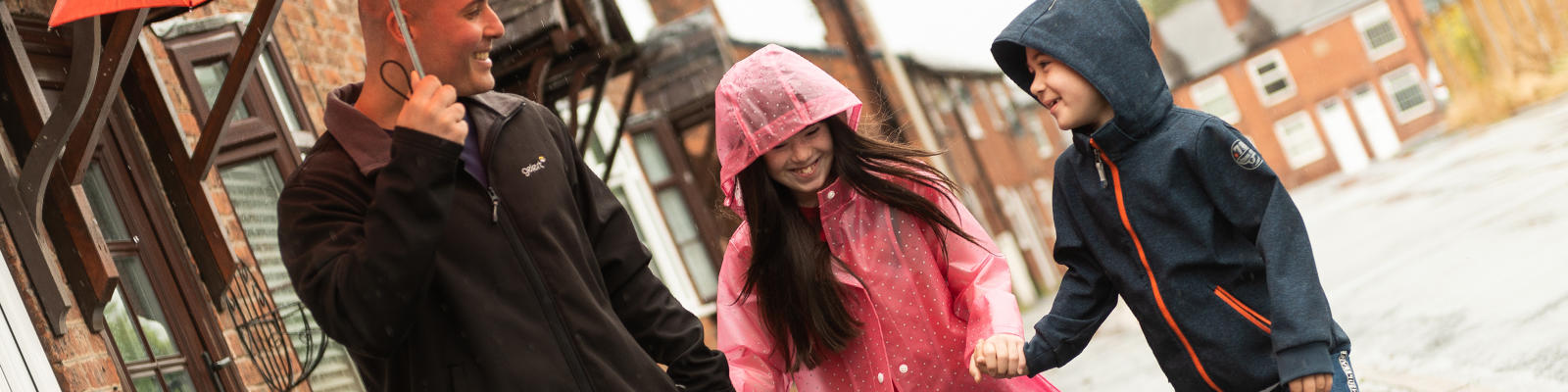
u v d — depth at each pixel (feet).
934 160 84.79
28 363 13.61
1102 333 42.75
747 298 10.97
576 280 8.11
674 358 8.86
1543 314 23.77
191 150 20.29
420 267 7.36
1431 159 96.43
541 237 8.06
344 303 7.46
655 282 8.96
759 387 10.85
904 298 10.75
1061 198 10.11
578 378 7.95
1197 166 9.18
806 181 10.62
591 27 38.09
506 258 7.97
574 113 39.37
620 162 58.49
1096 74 9.18
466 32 7.88
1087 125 9.75
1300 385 8.82
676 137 60.90
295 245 7.89
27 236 14.42
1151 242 9.45
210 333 18.81
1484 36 132.77
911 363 10.78
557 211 8.20
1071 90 9.44
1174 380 9.79
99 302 14.97
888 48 84.79
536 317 7.95
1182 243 9.35
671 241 59.47
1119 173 9.49
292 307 21.91
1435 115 135.23
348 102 8.46
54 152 14.38
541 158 8.29
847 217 10.76
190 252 19.11
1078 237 10.07
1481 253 34.76
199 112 20.98
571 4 37.35
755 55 10.59
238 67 18.47
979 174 97.71
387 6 7.86
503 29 8.17
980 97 108.58
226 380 18.75
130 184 18.63
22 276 14.25
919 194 10.77
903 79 85.30
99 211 17.62
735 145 10.48
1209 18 147.33
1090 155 9.70
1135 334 39.63
